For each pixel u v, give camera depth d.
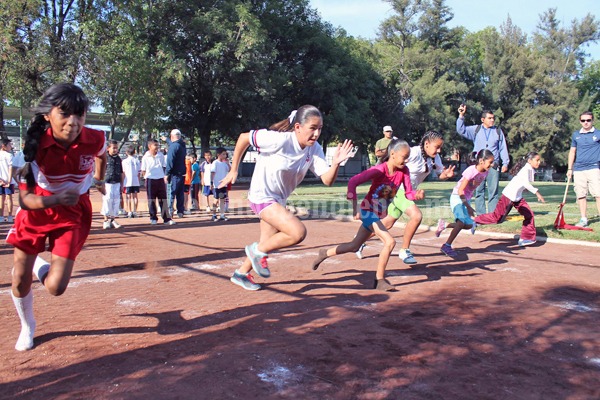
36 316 4.46
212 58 29.58
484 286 5.81
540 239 9.23
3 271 6.24
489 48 53.62
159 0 28.22
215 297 5.17
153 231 10.32
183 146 13.11
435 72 48.91
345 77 37.62
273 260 7.21
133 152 13.52
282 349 3.74
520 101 54.16
